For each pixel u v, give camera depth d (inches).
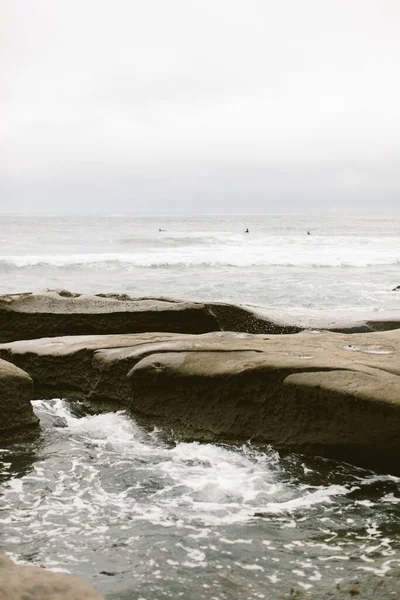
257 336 358.3
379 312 472.7
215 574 168.4
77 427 301.1
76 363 340.2
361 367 270.1
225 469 249.6
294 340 340.8
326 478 241.1
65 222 4328.3
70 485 232.4
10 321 440.8
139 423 303.0
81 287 919.7
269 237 2431.1
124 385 319.0
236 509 212.2
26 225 3580.2
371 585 161.5
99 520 202.7
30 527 197.0
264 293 840.9
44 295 455.8
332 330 428.5
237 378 279.0
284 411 268.4
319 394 257.8
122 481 236.4
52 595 126.0
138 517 205.3
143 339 357.1
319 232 3176.7
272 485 233.8
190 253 1476.4
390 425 242.2
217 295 826.8
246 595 157.9
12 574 133.6
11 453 265.7
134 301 443.2
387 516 206.7
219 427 282.2
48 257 1296.8
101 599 126.2
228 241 2037.4
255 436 273.7
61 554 179.2
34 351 350.3
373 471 249.0
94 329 432.8
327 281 969.5
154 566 172.6
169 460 259.3
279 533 193.6
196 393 290.8
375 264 1270.9
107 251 1583.4
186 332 434.3
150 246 1795.0
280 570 170.4
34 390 348.5
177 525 199.3
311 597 156.6
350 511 211.0
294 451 263.0
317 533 193.6
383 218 7047.2
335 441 253.8
